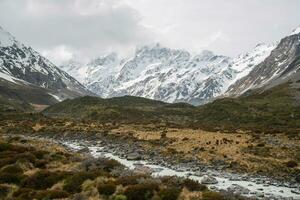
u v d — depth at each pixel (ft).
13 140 222.48
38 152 151.33
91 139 285.02
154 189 93.56
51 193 93.97
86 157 160.66
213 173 158.10
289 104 627.05
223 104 632.38
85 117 615.16
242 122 504.43
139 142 245.45
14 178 112.27
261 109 587.68
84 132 307.78
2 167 128.88
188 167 171.22
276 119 491.31
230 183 138.72
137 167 163.84
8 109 588.50
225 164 171.63
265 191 128.26
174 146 216.95
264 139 218.59
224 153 188.85
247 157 178.70
